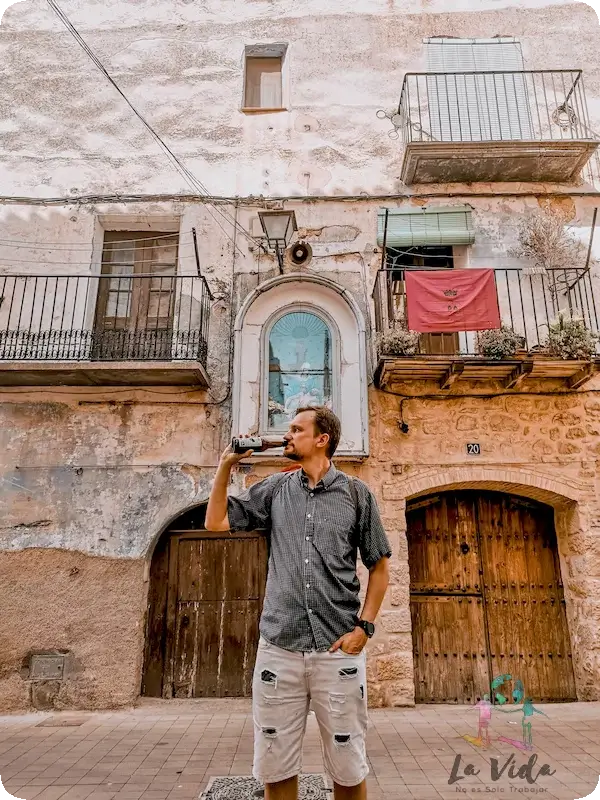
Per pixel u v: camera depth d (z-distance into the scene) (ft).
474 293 23.11
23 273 26.18
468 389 24.40
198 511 24.32
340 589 7.87
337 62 29.55
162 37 29.99
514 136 28.04
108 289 27.07
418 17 30.09
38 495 23.18
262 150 28.22
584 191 27.37
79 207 27.07
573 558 23.50
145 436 23.90
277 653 7.69
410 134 27.48
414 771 13.94
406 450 23.77
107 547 22.70
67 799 12.30
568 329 23.03
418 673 23.22
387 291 24.32
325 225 26.89
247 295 25.64
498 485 24.11
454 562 24.54
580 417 24.17
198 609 23.12
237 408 23.66
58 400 24.21
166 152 28.02
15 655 21.54
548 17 29.99
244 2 30.58
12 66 29.22
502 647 23.59
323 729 7.56
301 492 8.55
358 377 24.30
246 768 14.33
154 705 21.38
